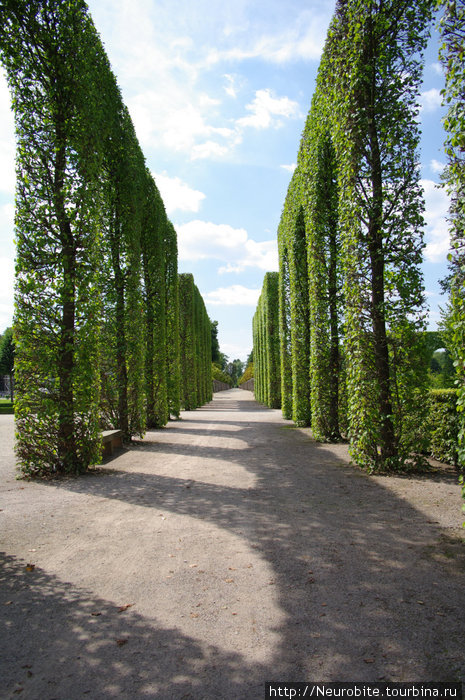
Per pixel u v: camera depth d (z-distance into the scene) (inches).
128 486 227.9
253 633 94.0
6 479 244.8
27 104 253.4
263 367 1183.6
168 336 666.2
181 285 954.7
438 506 179.9
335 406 380.8
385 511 176.9
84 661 85.7
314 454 319.6
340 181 271.4
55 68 256.4
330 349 381.7
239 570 125.6
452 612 100.7
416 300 249.1
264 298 1053.8
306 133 404.8
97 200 273.9
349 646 88.7
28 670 83.2
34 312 251.8
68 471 255.4
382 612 101.3
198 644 90.5
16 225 251.4
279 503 193.5
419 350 248.4
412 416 247.3
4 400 1444.4
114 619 100.6
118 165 386.9
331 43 290.5
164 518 174.1
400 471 244.4
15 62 250.2
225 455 325.1
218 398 1879.9
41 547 144.5
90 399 260.2
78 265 261.4
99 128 281.4
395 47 256.1
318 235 379.2
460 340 140.7
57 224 255.9
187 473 261.0
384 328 254.4
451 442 252.4
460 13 140.1
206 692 76.0
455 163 142.6
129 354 397.4
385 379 250.4
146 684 78.5
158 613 103.0
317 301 381.1
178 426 554.3
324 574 122.0
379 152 259.1
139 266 407.8
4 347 1341.0
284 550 139.9
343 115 264.1
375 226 258.2
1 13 243.6
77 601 109.1
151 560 133.4
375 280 255.8
